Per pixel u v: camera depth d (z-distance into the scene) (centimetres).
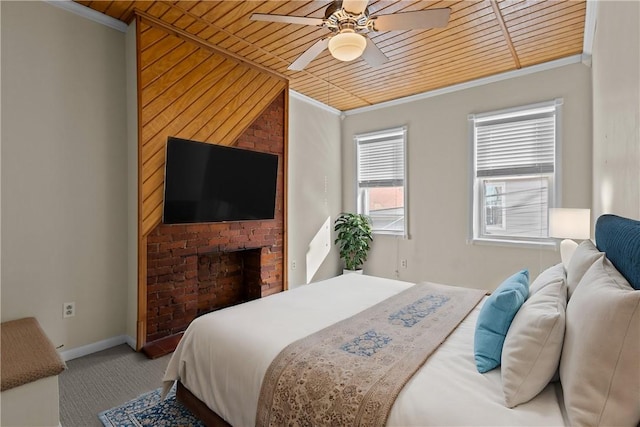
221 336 171
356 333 167
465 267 402
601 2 220
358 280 289
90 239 272
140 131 279
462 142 404
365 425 109
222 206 337
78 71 264
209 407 164
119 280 290
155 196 290
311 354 144
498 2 247
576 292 122
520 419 101
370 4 250
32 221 242
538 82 353
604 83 220
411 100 446
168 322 304
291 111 431
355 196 504
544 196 354
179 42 300
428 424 103
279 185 409
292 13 269
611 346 89
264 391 138
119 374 239
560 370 109
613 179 193
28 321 229
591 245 169
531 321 116
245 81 357
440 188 422
